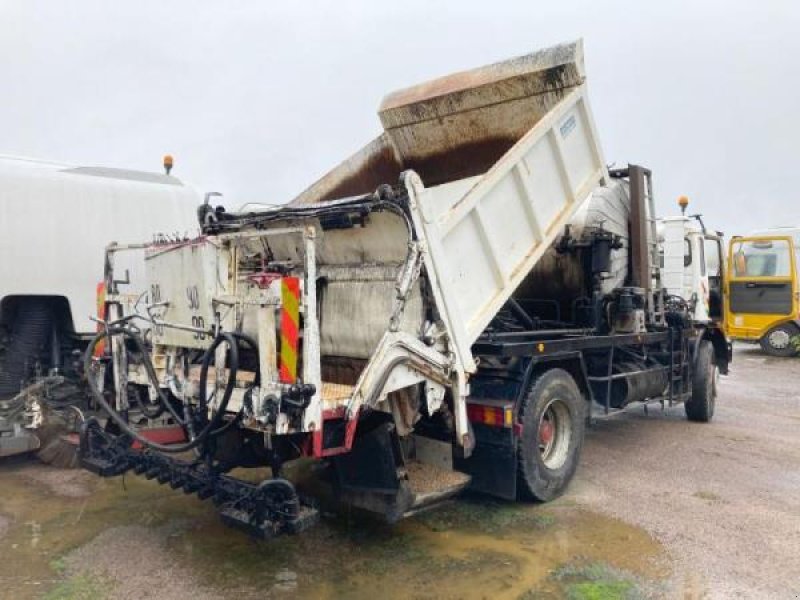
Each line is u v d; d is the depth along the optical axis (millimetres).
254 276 3795
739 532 4793
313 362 3605
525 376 5180
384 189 4117
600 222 6805
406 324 4227
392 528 4832
